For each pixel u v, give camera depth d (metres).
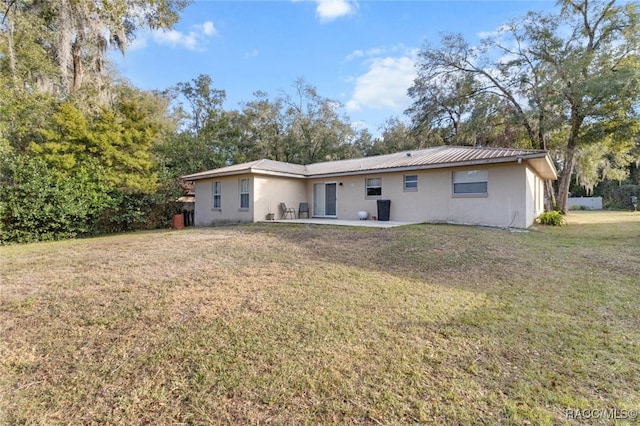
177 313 3.27
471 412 1.85
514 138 18.80
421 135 22.34
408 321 3.05
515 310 3.30
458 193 10.48
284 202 13.66
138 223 12.27
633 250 6.14
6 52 10.59
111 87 15.16
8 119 10.23
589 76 14.29
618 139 15.09
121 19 12.17
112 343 2.69
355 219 12.98
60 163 9.73
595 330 2.84
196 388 2.11
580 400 1.94
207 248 6.67
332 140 26.72
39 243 8.54
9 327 3.00
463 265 5.10
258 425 1.79
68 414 1.89
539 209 14.27
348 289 3.99
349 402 1.96
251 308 3.39
